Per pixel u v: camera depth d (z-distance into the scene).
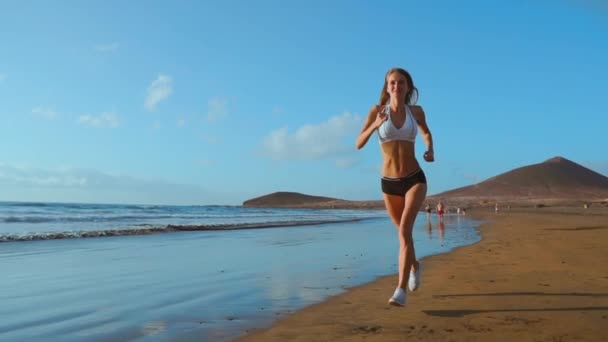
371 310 4.42
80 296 5.31
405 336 3.53
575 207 67.12
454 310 4.32
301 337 3.56
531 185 128.88
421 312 4.29
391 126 4.26
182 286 5.91
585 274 6.18
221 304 4.82
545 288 5.25
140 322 4.12
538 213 40.19
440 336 3.52
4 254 9.61
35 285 6.03
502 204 85.19
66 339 3.65
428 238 13.85
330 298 5.05
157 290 5.65
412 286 4.75
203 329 3.85
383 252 10.02
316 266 7.78
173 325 4.00
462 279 5.94
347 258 8.93
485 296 4.88
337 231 18.11
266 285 5.94
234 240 13.48
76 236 14.37
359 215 46.34
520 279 5.84
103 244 11.98
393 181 4.33
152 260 8.68
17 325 4.07
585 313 4.13
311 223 25.84
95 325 4.04
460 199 109.12
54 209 44.47
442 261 7.90
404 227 4.23
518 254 8.63
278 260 8.64
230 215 42.91
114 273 7.05
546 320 3.92
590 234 13.21
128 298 5.18
